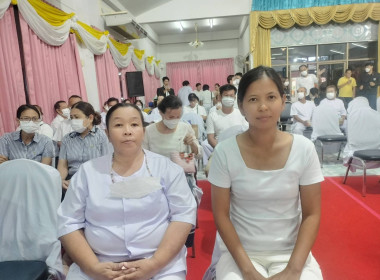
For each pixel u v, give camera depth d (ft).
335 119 14.44
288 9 26.30
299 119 16.62
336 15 25.89
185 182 4.24
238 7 28.02
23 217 4.46
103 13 21.06
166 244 3.80
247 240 3.80
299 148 3.63
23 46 11.50
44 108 12.62
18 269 4.13
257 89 3.42
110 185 3.84
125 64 24.49
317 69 27.84
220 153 3.82
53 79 13.60
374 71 26.86
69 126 11.04
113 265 3.50
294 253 3.49
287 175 3.61
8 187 4.46
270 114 3.43
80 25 16.05
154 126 7.41
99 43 18.40
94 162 4.13
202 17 28.66
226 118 9.68
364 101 14.28
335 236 7.41
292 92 27.45
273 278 3.35
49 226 4.46
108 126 4.02
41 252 4.43
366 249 6.76
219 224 3.82
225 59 38.55
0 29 10.24
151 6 28.53
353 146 10.85
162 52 39.52
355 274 5.89
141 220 3.87
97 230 3.81
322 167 13.92
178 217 4.02
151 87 34.27
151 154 4.39
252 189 3.66
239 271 3.56
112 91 21.75
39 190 4.48
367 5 25.44
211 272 4.22
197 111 18.40
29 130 7.63
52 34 13.16
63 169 7.71
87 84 17.38
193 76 39.27
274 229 3.74
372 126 10.66
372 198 9.68
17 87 10.98
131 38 26.66
